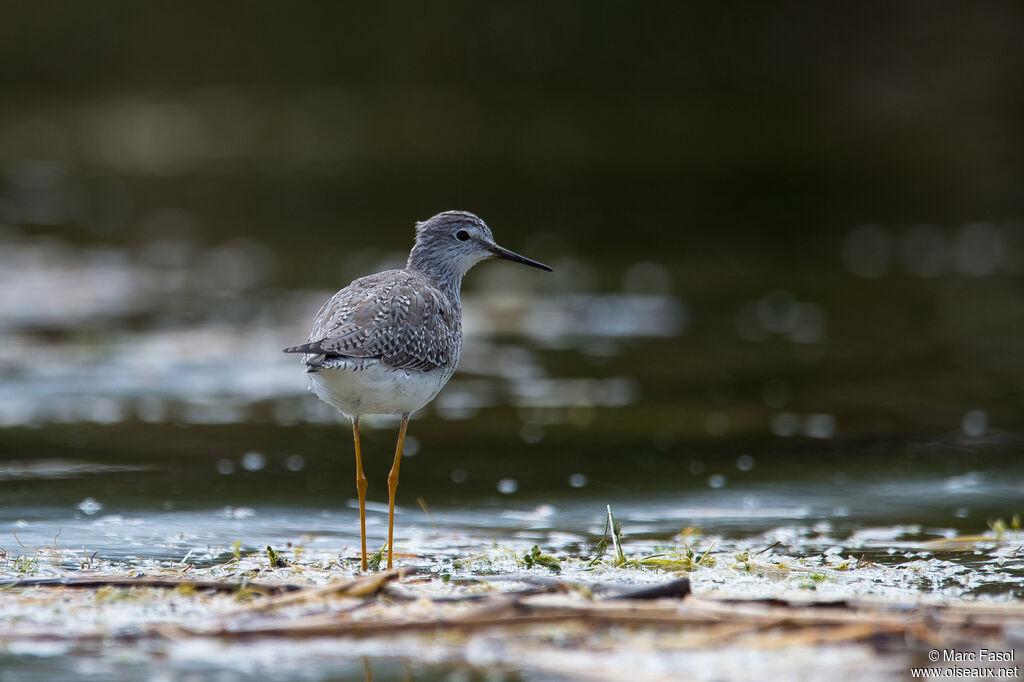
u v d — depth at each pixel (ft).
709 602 25.49
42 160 108.37
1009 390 52.37
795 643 23.38
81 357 55.42
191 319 63.26
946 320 66.23
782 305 70.33
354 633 24.09
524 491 38.22
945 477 39.78
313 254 79.92
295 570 29.35
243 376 53.21
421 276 34.94
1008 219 93.15
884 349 60.44
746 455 42.63
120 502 35.94
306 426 45.88
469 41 138.10
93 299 67.10
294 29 139.54
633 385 53.42
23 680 22.29
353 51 138.31
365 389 29.96
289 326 62.18
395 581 27.55
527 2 139.95
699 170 108.78
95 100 131.13
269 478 39.04
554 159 111.55
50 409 47.21
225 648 23.63
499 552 31.58
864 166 110.83
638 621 24.36
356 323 30.17
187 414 47.21
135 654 23.44
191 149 114.01
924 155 114.01
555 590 26.55
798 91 131.34
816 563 30.68
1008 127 121.49
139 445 42.55
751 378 54.70
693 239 87.81
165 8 139.54
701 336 63.31
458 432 45.60
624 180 105.09
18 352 55.83
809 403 50.42
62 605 25.84
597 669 22.56
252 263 77.25
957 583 28.81
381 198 97.40
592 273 78.13
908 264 80.48
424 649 23.59
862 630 23.59
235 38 139.33
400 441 31.48
